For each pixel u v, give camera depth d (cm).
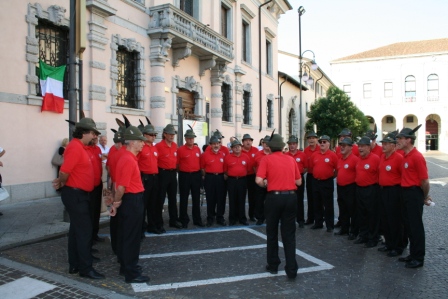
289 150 891
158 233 763
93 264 561
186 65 1559
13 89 913
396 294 463
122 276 512
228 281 502
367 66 5275
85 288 466
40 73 978
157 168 739
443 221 893
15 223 752
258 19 2386
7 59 898
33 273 507
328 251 658
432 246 684
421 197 577
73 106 762
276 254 534
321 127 3281
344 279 516
